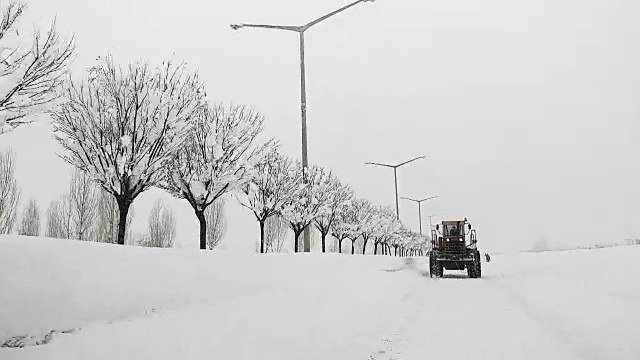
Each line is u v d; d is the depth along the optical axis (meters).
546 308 11.27
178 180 15.37
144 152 11.85
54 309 5.95
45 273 6.21
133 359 5.57
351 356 6.86
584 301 11.82
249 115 16.70
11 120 9.45
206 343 6.51
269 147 19.11
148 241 33.88
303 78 19.94
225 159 15.64
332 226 36.19
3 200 24.23
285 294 10.95
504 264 37.00
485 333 8.52
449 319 10.12
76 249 7.09
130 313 7.04
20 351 5.14
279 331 7.73
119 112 11.60
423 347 7.45
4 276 5.73
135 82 11.88
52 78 9.87
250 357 6.31
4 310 5.44
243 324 7.75
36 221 27.59
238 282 10.36
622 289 13.16
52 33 9.87
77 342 5.65
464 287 18.12
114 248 7.96
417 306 12.22
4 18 9.30
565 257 33.47
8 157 24.75
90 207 28.50
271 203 20.91
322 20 20.17
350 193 37.22
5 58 9.30
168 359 5.77
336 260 18.39
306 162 19.48
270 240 40.69
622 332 7.97
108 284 7.04
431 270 26.09
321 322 8.89
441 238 27.44
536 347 7.33
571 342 7.53
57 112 11.12
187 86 12.95
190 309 8.02
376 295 13.72
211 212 36.16
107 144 11.54
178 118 12.62
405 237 64.62
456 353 7.07
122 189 11.84
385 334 8.45
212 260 10.44
